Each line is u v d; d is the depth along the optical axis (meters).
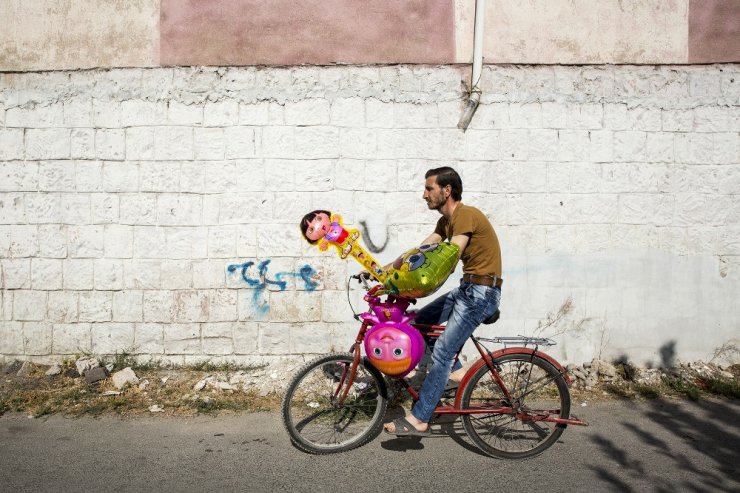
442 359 3.51
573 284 5.08
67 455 3.57
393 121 4.98
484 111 5.01
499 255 3.55
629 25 5.04
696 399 4.49
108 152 4.96
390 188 5.00
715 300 5.09
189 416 4.17
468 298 3.48
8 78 4.98
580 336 5.10
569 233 5.06
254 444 3.73
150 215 4.98
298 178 4.98
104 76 4.96
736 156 5.09
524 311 5.08
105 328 5.02
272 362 5.04
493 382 3.72
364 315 3.60
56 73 4.97
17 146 4.98
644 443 3.75
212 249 4.99
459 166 5.02
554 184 5.04
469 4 4.98
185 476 3.31
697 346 5.11
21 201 4.98
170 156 4.96
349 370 3.64
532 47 5.02
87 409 4.24
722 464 3.46
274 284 5.02
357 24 4.96
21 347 5.03
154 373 4.89
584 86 5.03
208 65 4.96
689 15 5.05
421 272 3.31
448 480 3.27
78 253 4.99
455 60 4.99
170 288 5.00
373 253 5.02
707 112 5.06
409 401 4.44
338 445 3.62
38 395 4.48
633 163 5.06
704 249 5.11
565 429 3.98
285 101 4.95
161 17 4.93
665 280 5.11
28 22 4.96
